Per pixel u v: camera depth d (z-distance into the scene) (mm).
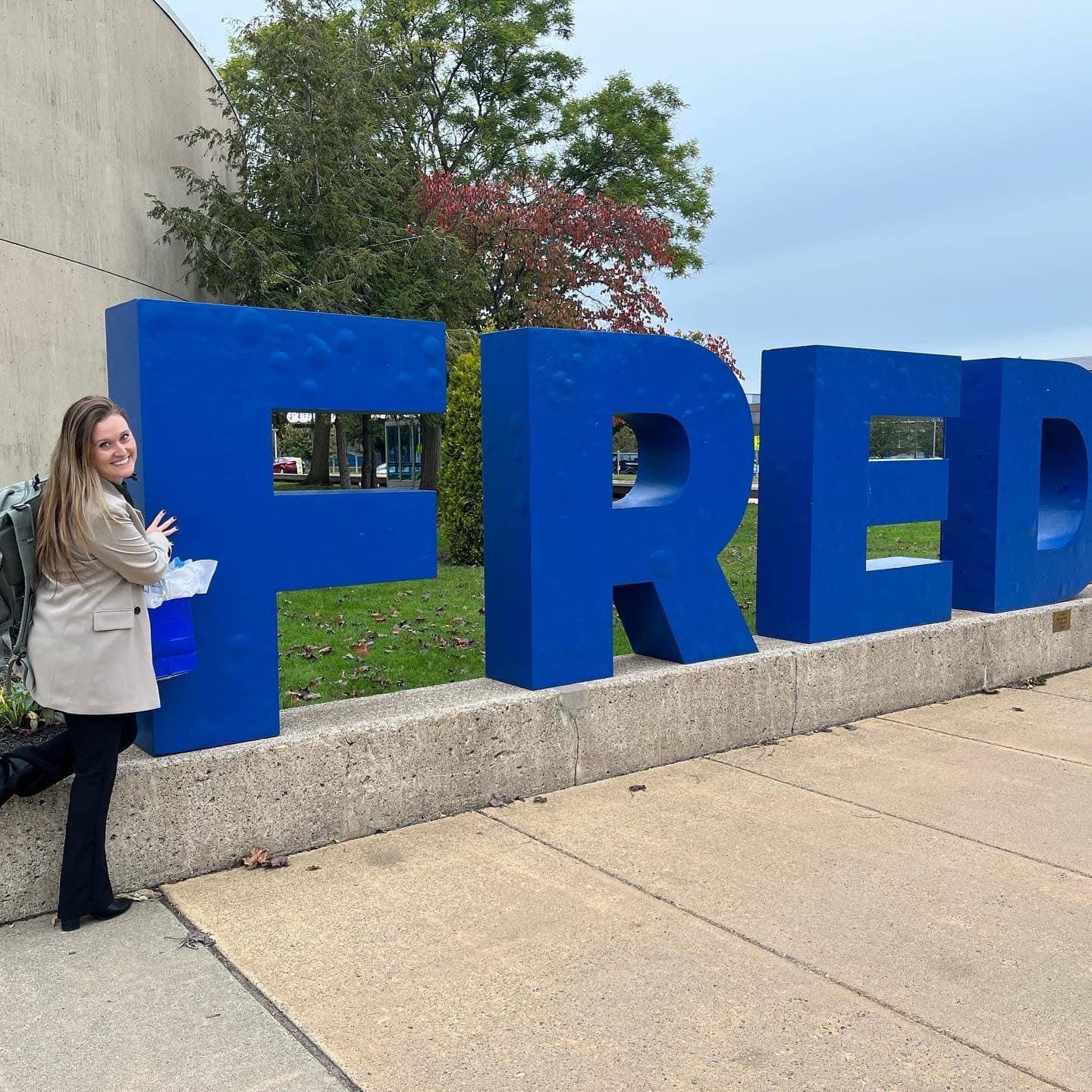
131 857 3520
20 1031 2648
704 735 5137
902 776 4832
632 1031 2666
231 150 17328
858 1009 2781
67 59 11172
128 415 3736
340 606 8867
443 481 12398
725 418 5312
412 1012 2750
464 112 27156
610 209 21281
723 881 3617
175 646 3418
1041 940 3199
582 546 4762
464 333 16047
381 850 3902
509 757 4449
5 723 3504
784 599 5898
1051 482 7832
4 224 9664
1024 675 6875
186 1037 2625
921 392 6266
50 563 3031
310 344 3951
